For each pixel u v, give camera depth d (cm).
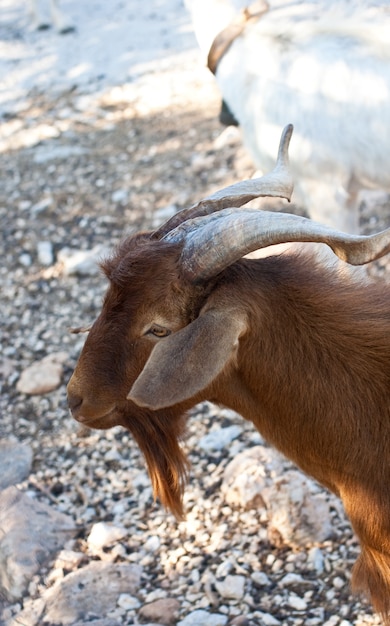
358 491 304
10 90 967
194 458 481
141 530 447
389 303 301
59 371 563
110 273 292
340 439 297
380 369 293
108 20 1104
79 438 518
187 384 263
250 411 307
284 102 493
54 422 533
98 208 726
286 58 493
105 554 432
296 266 298
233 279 283
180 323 286
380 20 481
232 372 296
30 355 589
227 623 379
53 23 1103
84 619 395
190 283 279
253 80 509
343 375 292
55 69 996
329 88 477
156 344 276
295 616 382
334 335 291
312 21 496
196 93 880
